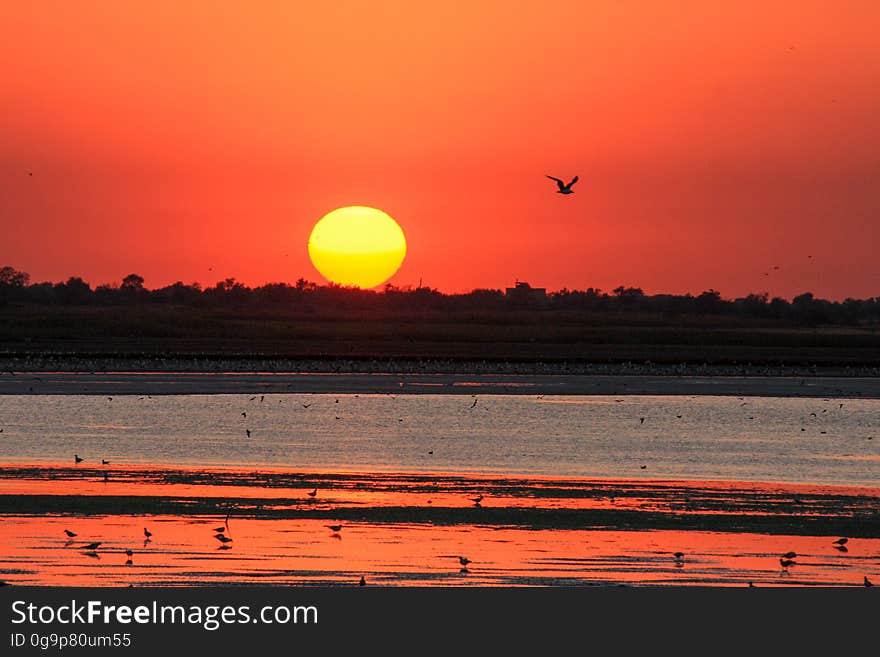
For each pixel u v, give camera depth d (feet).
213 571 186.80
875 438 410.31
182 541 206.08
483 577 185.47
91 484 268.21
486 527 221.87
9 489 258.37
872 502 257.55
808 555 202.90
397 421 442.09
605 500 255.50
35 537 207.41
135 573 184.96
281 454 333.42
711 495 264.72
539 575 187.11
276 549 200.95
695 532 220.23
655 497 261.03
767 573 190.39
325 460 322.14
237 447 348.79
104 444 352.28
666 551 203.92
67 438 367.04
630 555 200.75
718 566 194.29
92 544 200.64
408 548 203.31
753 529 223.92
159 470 293.84
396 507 241.96
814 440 400.26
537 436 392.88
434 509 239.91
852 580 187.01
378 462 319.68
